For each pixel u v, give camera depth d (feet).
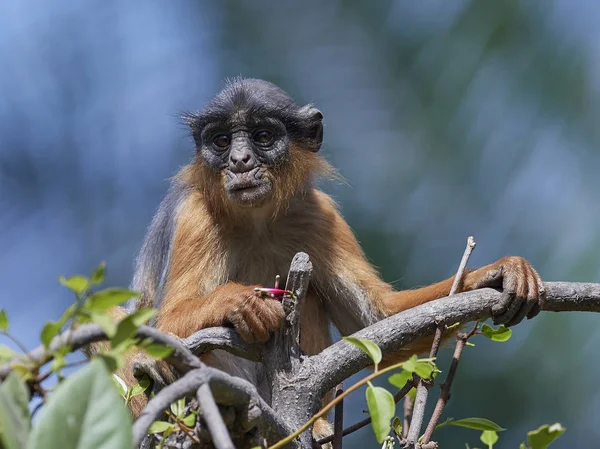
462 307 31.24
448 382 28.12
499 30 87.30
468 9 88.99
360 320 42.47
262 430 24.12
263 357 29.07
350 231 44.32
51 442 16.56
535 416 73.10
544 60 85.25
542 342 74.49
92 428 16.75
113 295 18.26
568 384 73.56
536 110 84.28
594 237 76.74
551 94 84.02
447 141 85.35
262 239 43.11
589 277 75.20
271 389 28.22
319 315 42.88
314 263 42.91
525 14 87.15
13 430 16.44
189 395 20.77
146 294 45.88
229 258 42.83
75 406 16.83
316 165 44.57
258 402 23.03
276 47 94.79
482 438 25.76
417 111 88.07
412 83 89.40
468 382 73.72
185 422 22.62
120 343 18.49
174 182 46.93
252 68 94.63
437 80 88.02
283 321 28.50
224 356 39.78
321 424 39.91
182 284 41.73
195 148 44.27
